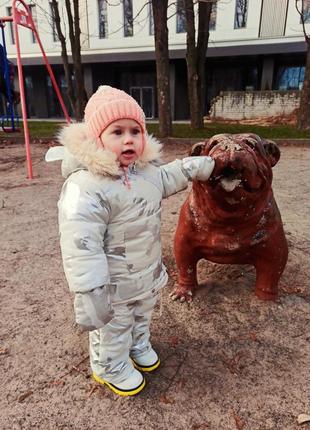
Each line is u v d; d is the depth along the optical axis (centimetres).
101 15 1961
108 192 144
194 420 161
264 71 1898
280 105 1536
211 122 1546
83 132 147
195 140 921
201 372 188
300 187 528
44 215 424
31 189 534
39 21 2011
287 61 1902
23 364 194
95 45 2009
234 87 2042
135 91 2192
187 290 252
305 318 230
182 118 2134
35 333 218
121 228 150
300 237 350
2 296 258
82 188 141
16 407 169
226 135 197
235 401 171
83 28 1994
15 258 316
